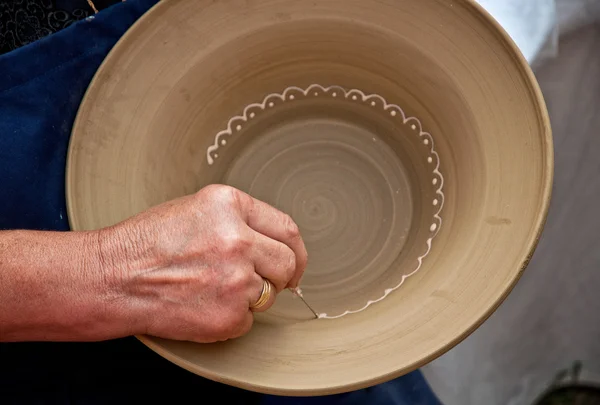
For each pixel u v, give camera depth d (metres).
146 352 0.75
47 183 0.70
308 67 0.76
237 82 0.75
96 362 0.73
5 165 0.67
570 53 0.82
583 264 1.03
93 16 0.70
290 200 0.79
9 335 0.59
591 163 0.92
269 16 0.70
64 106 0.71
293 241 0.61
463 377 1.07
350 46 0.72
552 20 0.77
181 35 0.69
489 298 0.55
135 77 0.69
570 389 1.20
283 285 0.60
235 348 0.59
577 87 0.85
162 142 0.71
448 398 1.06
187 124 0.74
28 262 0.56
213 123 0.77
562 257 1.01
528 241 0.55
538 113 0.59
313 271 0.75
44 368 0.71
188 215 0.57
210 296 0.56
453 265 0.60
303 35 0.72
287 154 0.81
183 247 0.56
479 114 0.64
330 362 0.56
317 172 0.80
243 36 0.71
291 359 0.58
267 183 0.80
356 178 0.79
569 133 0.90
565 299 1.07
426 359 0.53
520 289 1.03
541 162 0.58
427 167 0.75
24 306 0.56
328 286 0.74
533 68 0.80
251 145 0.81
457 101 0.66
